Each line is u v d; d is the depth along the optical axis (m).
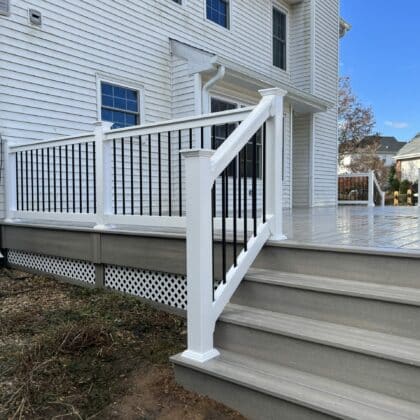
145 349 2.59
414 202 19.05
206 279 2.15
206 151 2.10
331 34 10.78
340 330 2.04
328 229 3.73
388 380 1.78
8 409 1.96
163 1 6.98
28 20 5.17
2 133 4.91
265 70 9.24
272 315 2.29
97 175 3.70
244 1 8.66
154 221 3.23
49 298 3.63
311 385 1.86
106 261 3.64
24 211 4.60
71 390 2.13
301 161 10.33
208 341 2.17
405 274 2.17
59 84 5.53
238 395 1.94
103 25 6.07
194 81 6.77
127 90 6.48
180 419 1.91
